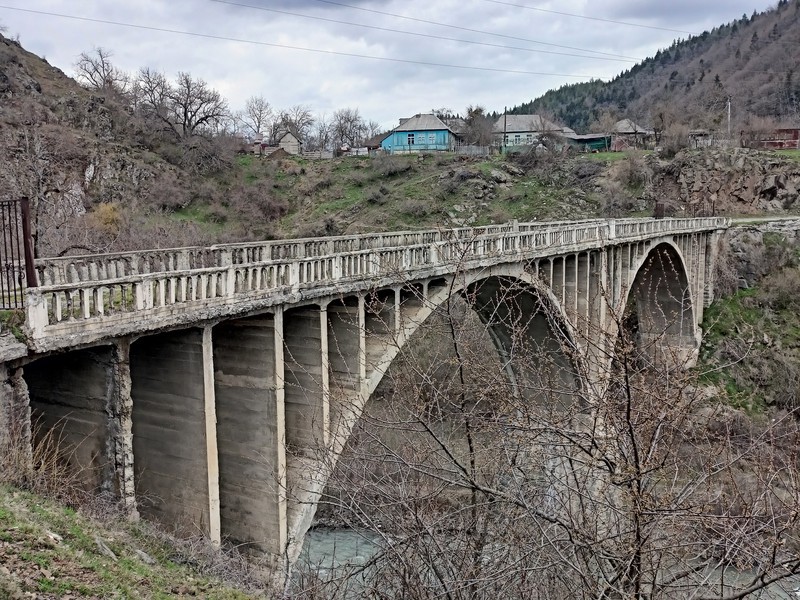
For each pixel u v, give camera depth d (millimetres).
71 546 8250
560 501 7953
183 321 11148
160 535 10758
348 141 116250
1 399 8781
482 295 23062
